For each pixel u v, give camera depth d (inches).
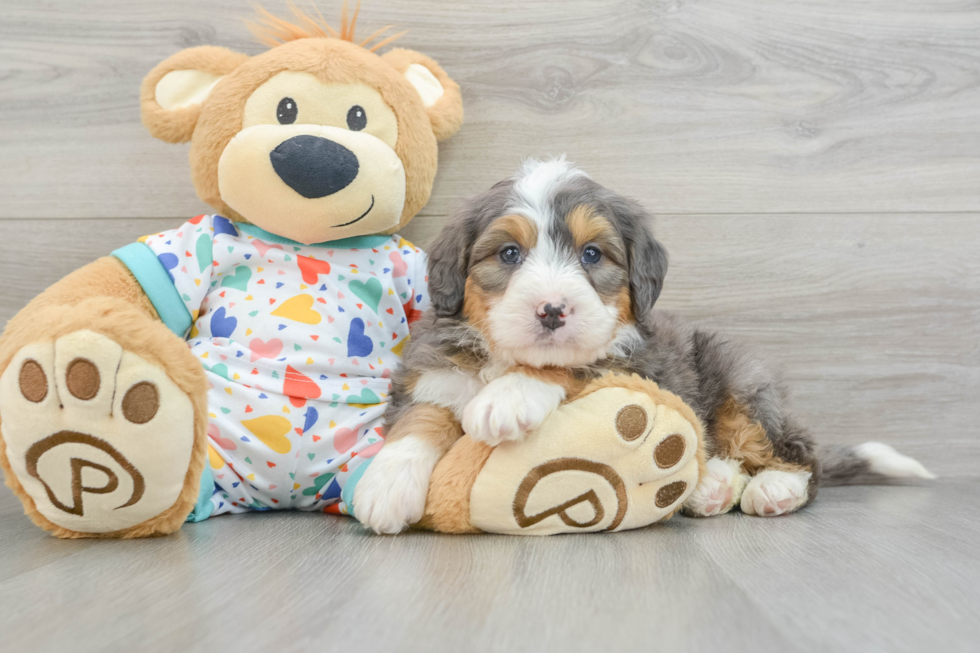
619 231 74.9
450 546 63.5
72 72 102.2
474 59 104.0
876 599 48.6
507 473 66.1
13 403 60.4
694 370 86.7
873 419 105.5
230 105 81.7
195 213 104.0
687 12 104.7
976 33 106.3
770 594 49.4
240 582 51.6
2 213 102.4
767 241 106.1
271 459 77.5
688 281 106.4
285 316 81.7
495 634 41.4
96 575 53.5
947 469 105.6
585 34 104.4
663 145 105.5
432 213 104.7
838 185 105.1
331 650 38.8
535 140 104.9
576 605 46.6
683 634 41.8
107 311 61.7
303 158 77.0
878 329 105.3
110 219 103.5
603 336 68.9
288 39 91.0
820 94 106.0
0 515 78.0
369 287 87.1
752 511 80.9
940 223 105.3
